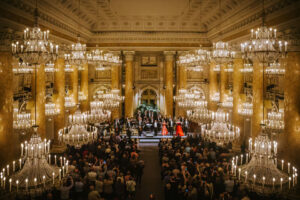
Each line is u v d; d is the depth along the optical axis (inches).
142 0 561.0
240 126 585.9
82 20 665.6
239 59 584.4
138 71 967.0
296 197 334.0
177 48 804.0
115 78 876.0
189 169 398.6
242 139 585.0
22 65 483.5
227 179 338.6
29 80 553.3
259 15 427.5
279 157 379.6
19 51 255.4
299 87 355.3
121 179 351.6
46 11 452.8
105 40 802.8
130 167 438.6
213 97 799.7
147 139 745.6
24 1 374.3
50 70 610.2
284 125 371.2
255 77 471.2
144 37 798.5
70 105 641.0
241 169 256.1
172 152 487.5
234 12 519.2
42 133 481.7
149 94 979.9
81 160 419.5
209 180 349.4
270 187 229.5
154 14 681.0
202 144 575.8
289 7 346.6
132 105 879.1
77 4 556.4
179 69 869.2
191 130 792.3
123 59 918.4
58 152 577.6
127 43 805.2
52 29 502.9
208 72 944.3
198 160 445.4
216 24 666.2
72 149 530.6
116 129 727.1
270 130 391.9
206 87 945.5
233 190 339.9
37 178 246.2
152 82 967.6
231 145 582.2
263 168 242.4
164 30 788.0
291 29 352.2
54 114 542.3
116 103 599.8
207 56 432.1
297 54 353.7
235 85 591.8
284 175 240.5
